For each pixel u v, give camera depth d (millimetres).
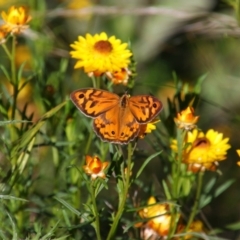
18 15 1894
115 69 1888
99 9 2113
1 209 1881
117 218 1843
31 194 1965
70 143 1920
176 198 1890
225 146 1887
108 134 1826
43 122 1876
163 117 1925
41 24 2107
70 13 2115
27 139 1873
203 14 2082
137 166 2098
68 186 1935
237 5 2031
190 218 1900
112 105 1830
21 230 1917
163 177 2143
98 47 1890
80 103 1831
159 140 1935
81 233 1939
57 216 1931
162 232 1898
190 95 1920
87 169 1824
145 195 2010
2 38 1898
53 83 1966
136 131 1826
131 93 1913
